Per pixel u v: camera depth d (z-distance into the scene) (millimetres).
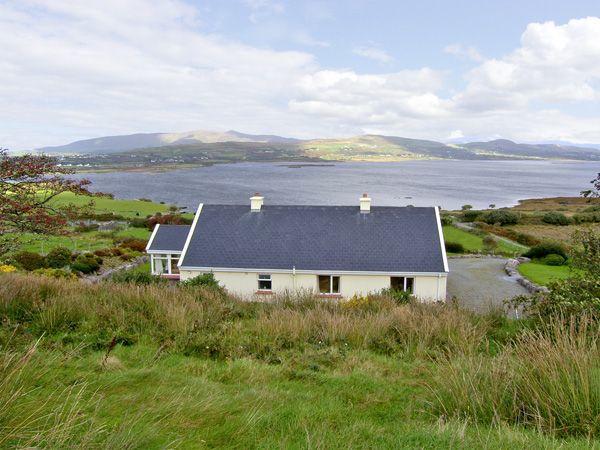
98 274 26875
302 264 20953
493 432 4387
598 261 9555
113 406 4914
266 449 4148
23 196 8289
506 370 5340
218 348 8000
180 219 48781
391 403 5801
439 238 21688
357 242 21953
